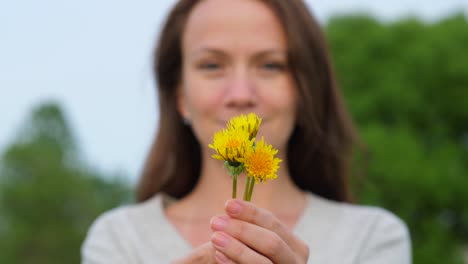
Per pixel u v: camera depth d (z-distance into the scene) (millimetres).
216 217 1630
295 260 1646
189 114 2438
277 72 2354
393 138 12656
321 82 2576
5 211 19891
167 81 2742
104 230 2621
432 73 13547
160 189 2881
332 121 2707
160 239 2484
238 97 2227
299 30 2395
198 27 2346
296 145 2682
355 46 14250
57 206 19922
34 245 19438
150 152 2932
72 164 21219
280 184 2500
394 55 13938
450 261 12398
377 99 13406
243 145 1433
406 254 2520
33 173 20094
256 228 1609
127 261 2473
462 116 13508
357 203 3211
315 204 2549
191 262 1770
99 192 21797
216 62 2311
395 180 12141
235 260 1591
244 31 2293
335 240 2436
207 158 2475
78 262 19656
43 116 21391
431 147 13445
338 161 2799
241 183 2447
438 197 12344
